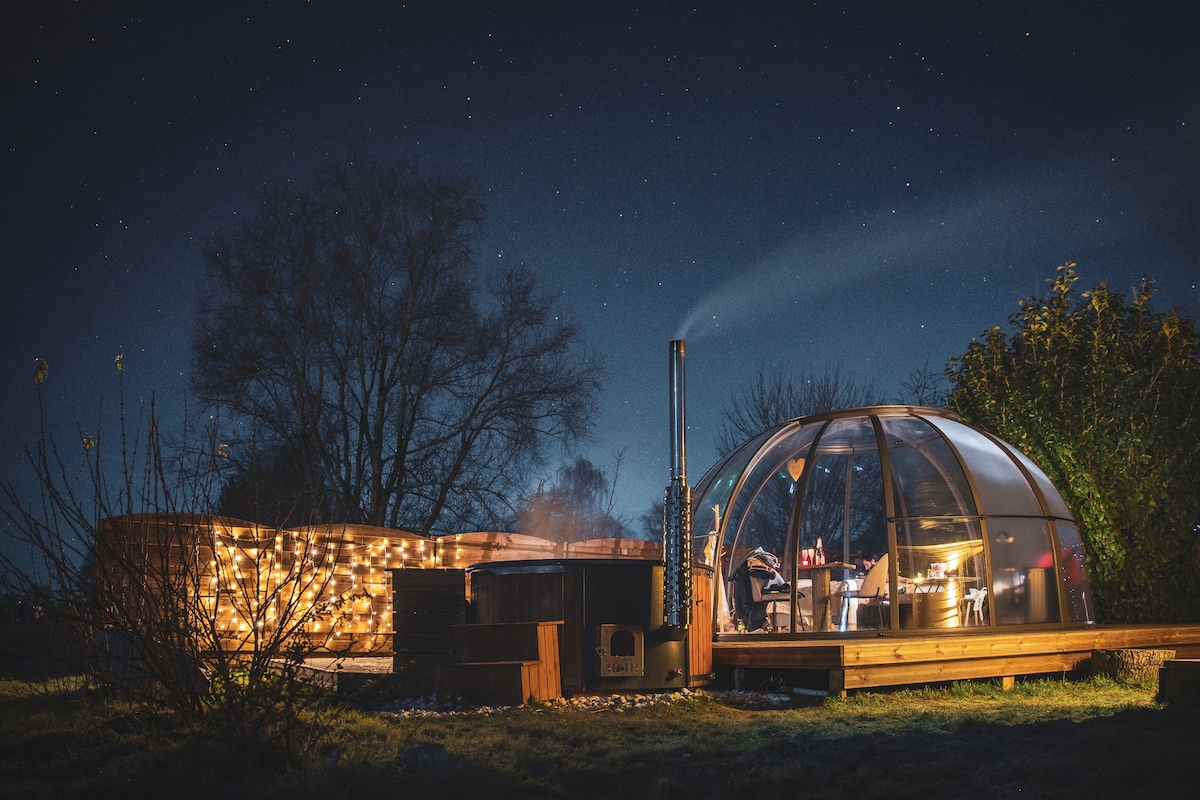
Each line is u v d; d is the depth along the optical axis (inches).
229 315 943.0
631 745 265.0
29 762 240.5
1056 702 354.9
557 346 1045.2
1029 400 624.1
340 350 974.4
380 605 529.3
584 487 1114.7
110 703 296.0
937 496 466.6
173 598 267.0
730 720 311.3
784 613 473.1
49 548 272.1
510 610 376.2
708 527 501.7
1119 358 609.3
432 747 230.2
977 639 404.5
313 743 240.5
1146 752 215.0
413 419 994.1
